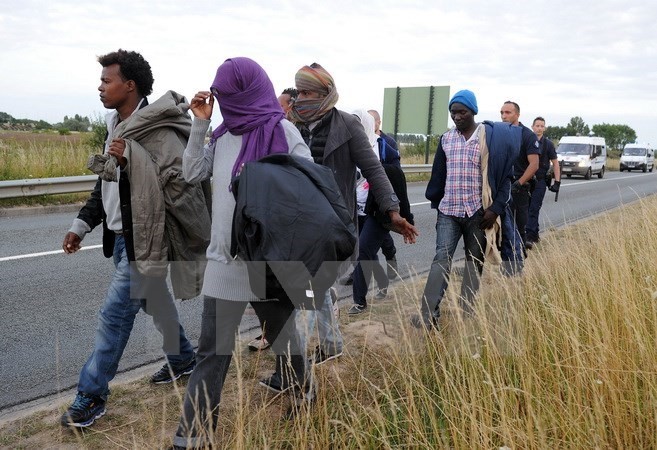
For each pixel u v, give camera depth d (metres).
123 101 3.21
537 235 8.05
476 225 4.31
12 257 7.04
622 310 3.25
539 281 4.21
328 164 3.34
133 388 3.46
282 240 2.32
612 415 2.59
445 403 2.71
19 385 3.62
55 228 9.01
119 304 3.05
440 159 4.56
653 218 6.35
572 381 2.84
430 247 8.50
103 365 3.02
